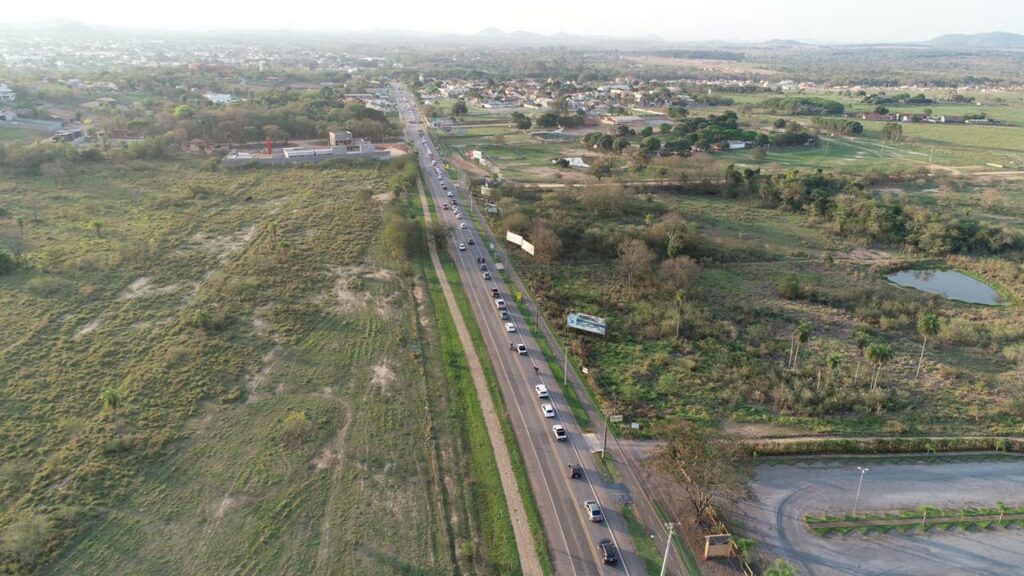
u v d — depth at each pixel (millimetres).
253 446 75500
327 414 82312
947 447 80000
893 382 97250
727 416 86812
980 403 91812
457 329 108938
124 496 66625
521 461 75688
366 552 60906
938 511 68875
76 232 142375
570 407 87438
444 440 78812
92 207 160250
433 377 93188
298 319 107750
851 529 66562
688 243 151250
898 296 132500
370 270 132000
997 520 68312
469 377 93750
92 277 119625
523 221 157750
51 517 62438
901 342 112000
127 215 157000
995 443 80438
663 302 124125
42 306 107062
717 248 155375
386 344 101750
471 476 72688
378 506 67062
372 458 74500
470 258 143750
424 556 60844
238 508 65812
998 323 120375
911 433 83812
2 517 62500
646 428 83188
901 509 69750
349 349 99500
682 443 66375
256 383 88875
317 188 189625
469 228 164375
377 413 83250
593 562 61031
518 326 111375
